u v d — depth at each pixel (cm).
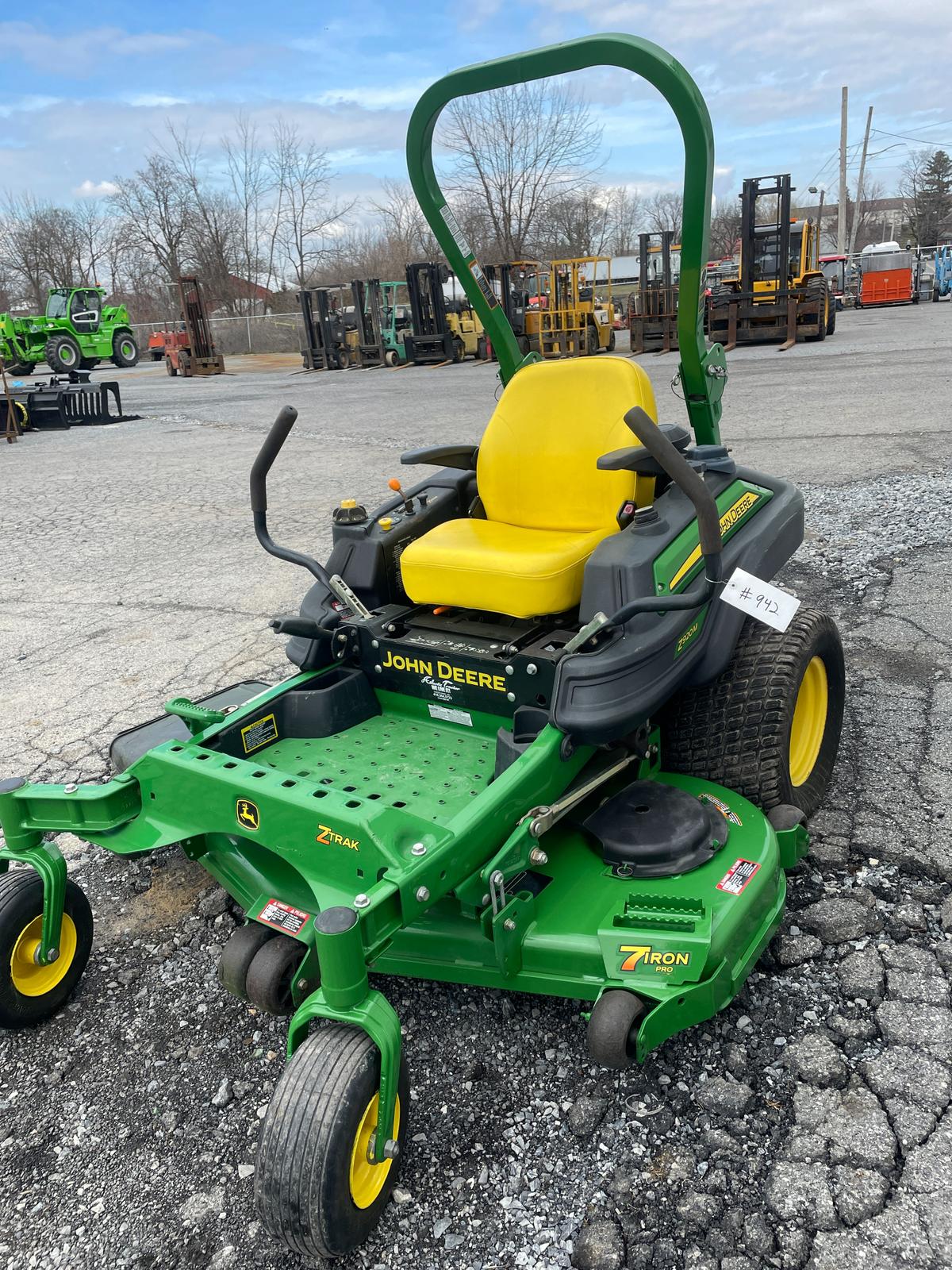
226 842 284
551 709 265
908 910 287
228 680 489
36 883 270
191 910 329
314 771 295
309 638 322
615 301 3397
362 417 1444
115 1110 248
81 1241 214
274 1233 190
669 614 275
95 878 352
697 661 295
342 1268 200
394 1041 194
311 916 246
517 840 236
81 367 2866
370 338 2608
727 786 306
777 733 301
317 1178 182
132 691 487
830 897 294
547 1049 251
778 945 276
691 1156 216
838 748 355
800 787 325
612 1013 213
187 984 293
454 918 250
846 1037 244
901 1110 221
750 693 304
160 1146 237
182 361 2823
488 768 293
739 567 309
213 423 1584
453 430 1228
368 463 1060
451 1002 271
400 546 348
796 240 2055
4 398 1653
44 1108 251
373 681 331
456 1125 231
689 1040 248
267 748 311
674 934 226
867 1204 200
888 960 268
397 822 220
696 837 259
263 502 324
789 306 1942
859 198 5656
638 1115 228
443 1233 205
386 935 205
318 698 317
